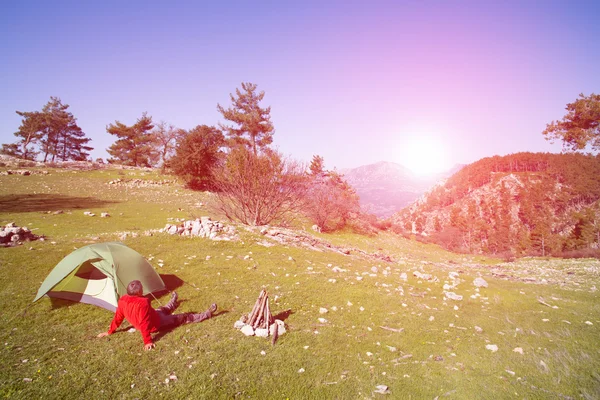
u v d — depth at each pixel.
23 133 78.88
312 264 13.08
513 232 124.94
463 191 190.88
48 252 11.35
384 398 4.62
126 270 7.72
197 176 47.00
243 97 57.94
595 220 84.00
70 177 47.31
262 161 19.61
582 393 4.84
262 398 4.46
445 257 30.03
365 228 36.91
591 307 9.68
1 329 6.06
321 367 5.34
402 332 7.08
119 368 4.96
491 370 5.52
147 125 77.12
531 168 183.50
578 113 40.53
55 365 4.96
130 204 32.31
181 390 4.49
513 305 9.68
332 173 50.75
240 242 14.77
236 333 6.38
